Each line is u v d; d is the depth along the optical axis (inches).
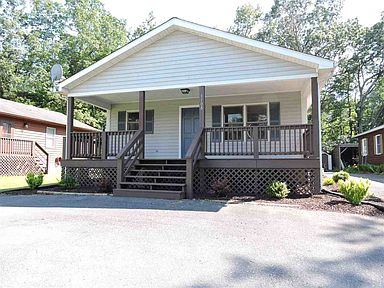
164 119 430.6
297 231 163.5
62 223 175.6
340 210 221.5
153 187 299.3
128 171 326.0
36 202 256.1
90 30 1115.3
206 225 173.2
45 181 461.4
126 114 448.1
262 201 258.4
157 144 429.7
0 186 384.5
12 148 570.9
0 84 936.9
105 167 352.8
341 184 254.4
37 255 122.1
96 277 102.0
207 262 116.9
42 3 1099.9
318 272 109.3
